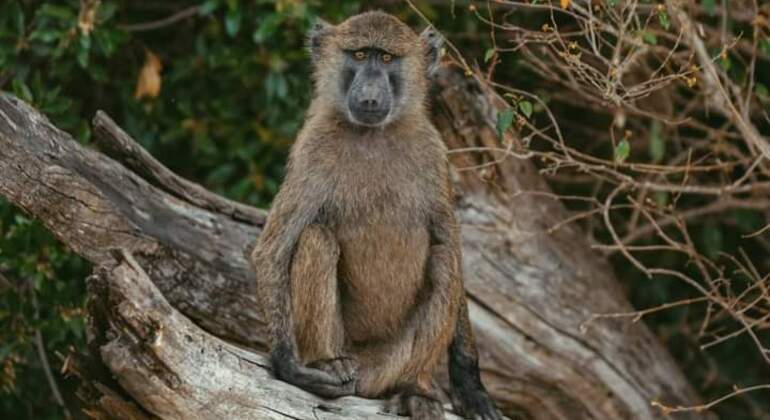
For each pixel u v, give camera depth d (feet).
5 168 36.52
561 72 51.72
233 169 51.34
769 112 48.21
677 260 56.34
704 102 48.88
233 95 51.93
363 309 37.86
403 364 37.47
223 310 42.01
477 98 45.47
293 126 50.72
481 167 43.21
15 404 49.42
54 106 46.06
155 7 54.44
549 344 47.21
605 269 50.01
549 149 55.06
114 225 38.70
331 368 35.83
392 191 37.58
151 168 41.55
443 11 53.06
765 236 54.13
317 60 39.88
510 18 51.67
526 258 47.14
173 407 32.71
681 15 39.68
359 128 38.04
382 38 38.60
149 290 31.89
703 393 56.44
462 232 46.32
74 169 38.83
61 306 45.21
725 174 48.91
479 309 46.57
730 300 44.14
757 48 46.98
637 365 48.75
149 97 51.42
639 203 45.57
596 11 45.57
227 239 42.45
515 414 48.29
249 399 33.81
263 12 49.98
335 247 36.32
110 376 32.99
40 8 48.83
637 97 42.96
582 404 48.01
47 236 44.11
